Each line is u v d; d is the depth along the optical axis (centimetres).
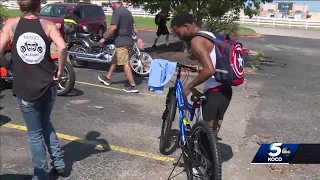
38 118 351
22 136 497
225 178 398
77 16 1546
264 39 2236
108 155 447
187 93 357
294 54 1521
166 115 445
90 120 567
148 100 686
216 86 366
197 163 342
